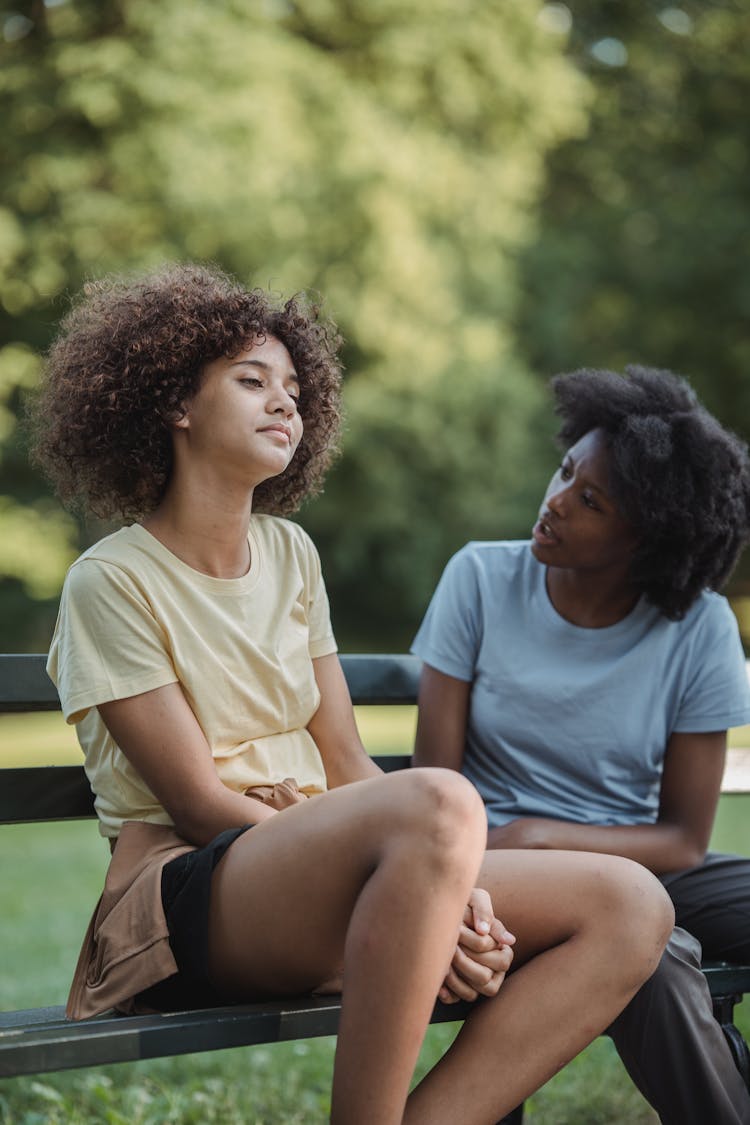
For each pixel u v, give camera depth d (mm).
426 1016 1871
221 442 2312
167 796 2184
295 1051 3707
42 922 5324
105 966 2127
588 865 2174
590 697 2805
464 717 2916
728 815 8438
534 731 2824
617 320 19766
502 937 2086
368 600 19125
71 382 2422
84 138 14992
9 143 14781
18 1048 1800
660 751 2855
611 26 19812
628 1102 3354
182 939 2076
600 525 2719
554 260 18391
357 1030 1860
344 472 17141
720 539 2768
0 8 15406
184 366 2334
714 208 19031
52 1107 3150
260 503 2693
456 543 17781
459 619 2902
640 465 2656
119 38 14992
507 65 16734
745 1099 2338
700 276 19250
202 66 14648
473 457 17281
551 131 17359
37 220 14758
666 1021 2258
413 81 16453
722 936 2707
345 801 1966
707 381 19844
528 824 2680
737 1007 4324
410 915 1857
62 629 2258
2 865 6953
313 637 2553
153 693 2189
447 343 16781
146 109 14523
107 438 2383
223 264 15102
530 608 2879
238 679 2309
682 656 2844
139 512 2475
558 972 2102
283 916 1996
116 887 2193
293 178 14977
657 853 2727
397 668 3016
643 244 19281
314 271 15508
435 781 1909
